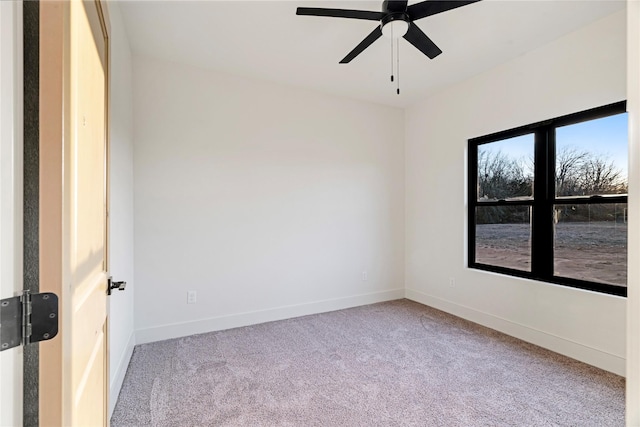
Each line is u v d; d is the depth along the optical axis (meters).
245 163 3.33
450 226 3.69
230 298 3.25
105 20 1.25
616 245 2.40
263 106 3.42
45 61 0.61
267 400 2.01
